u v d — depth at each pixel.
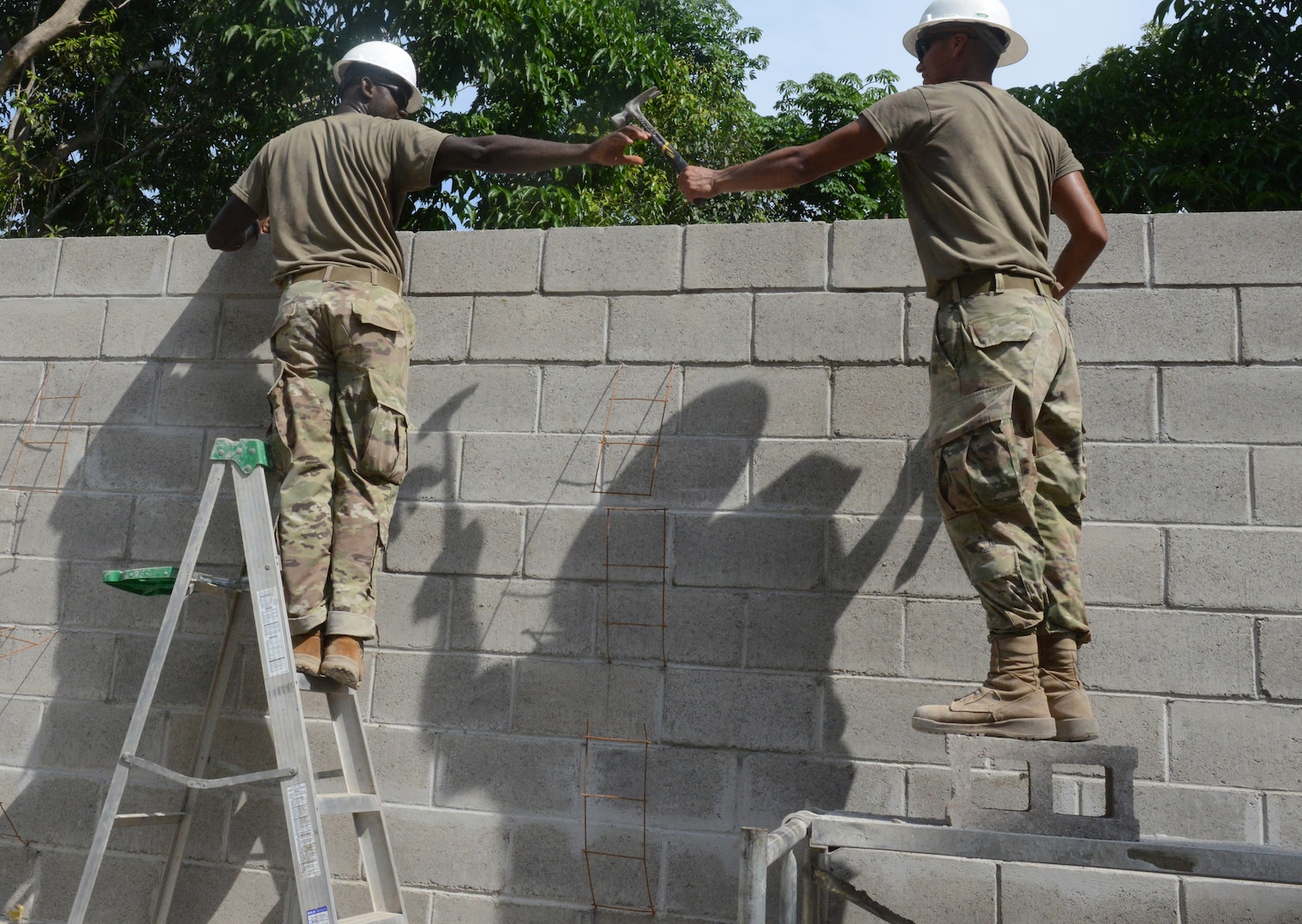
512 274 3.77
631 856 3.35
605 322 3.68
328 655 3.10
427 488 3.68
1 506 3.94
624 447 3.60
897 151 2.91
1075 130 11.46
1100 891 3.04
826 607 3.40
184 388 3.89
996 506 2.62
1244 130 10.39
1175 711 3.18
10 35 12.09
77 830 3.67
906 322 3.49
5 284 4.09
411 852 3.46
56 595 3.84
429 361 3.76
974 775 3.23
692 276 3.65
